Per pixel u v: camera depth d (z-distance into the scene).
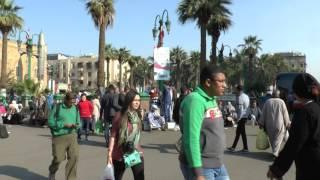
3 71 49.81
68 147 9.77
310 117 4.42
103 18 40.31
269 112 12.61
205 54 39.16
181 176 10.49
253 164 12.18
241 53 90.94
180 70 102.62
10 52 86.44
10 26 49.19
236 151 14.68
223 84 4.91
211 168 4.89
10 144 16.94
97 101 20.83
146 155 13.85
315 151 4.41
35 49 85.38
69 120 9.69
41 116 25.59
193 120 4.75
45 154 14.35
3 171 11.38
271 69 100.62
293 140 4.44
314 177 4.44
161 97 24.12
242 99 14.50
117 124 7.20
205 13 40.12
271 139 12.62
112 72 155.75
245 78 84.44
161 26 28.52
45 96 27.69
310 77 4.61
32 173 11.15
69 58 172.75
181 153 5.12
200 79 4.98
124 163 7.18
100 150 15.23
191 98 4.84
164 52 24.52
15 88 45.09
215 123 4.92
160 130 22.36
